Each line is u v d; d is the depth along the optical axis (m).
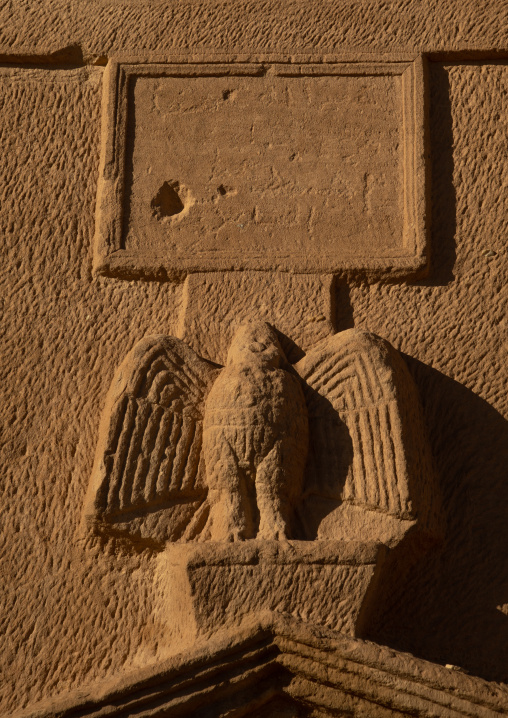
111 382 3.06
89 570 2.84
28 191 3.32
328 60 3.34
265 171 3.23
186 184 3.23
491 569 2.83
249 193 3.21
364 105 3.30
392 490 2.70
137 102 3.33
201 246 3.16
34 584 2.84
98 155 3.35
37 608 2.82
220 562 2.54
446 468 2.94
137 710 2.48
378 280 3.13
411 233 3.14
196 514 2.77
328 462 2.77
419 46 3.37
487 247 3.18
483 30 3.38
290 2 3.43
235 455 2.69
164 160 3.26
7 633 2.80
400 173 3.22
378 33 3.38
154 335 2.89
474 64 3.40
